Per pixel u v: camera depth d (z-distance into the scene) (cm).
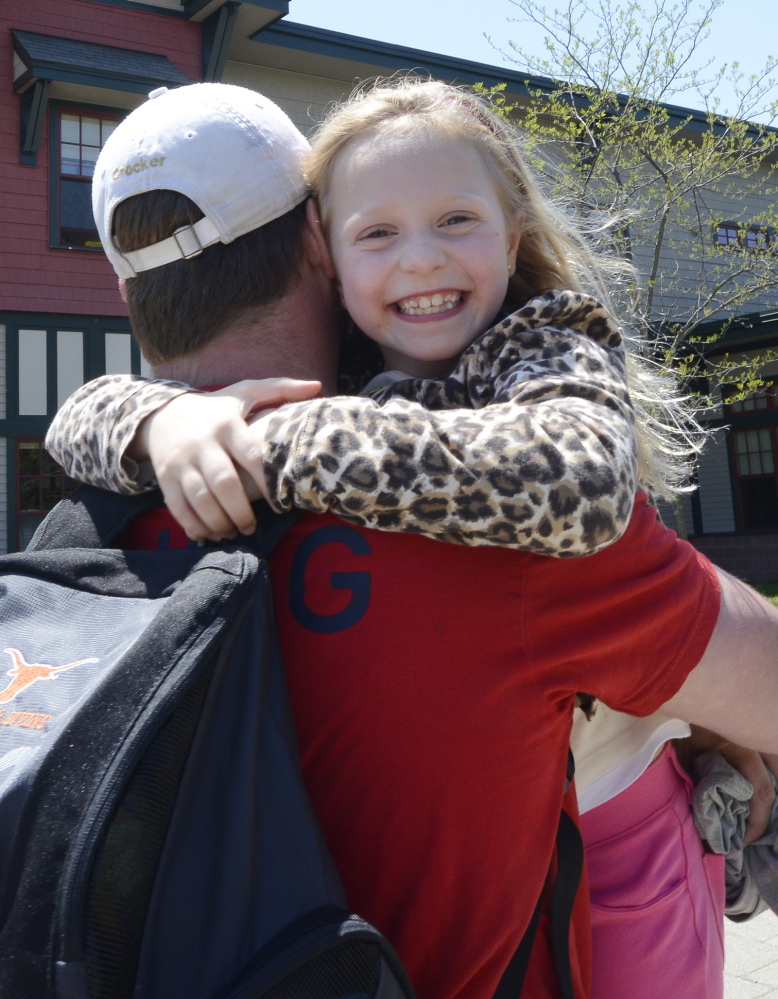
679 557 98
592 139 1118
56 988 67
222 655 79
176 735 74
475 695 87
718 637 98
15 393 1205
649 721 124
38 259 1203
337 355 128
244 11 1200
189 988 71
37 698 79
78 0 1193
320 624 88
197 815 75
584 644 90
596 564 91
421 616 87
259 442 89
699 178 1201
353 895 88
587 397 96
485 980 91
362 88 144
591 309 112
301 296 113
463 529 83
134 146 108
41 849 70
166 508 99
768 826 137
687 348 1391
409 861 87
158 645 77
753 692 101
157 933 71
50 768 72
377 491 83
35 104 1153
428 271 115
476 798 87
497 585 88
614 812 122
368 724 87
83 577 91
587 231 183
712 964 125
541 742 91
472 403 112
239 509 87
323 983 72
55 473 1234
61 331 1225
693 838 130
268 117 114
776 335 1346
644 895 120
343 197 118
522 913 91
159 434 95
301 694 88
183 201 105
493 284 119
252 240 108
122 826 70
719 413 1619
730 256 1600
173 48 1239
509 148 132
